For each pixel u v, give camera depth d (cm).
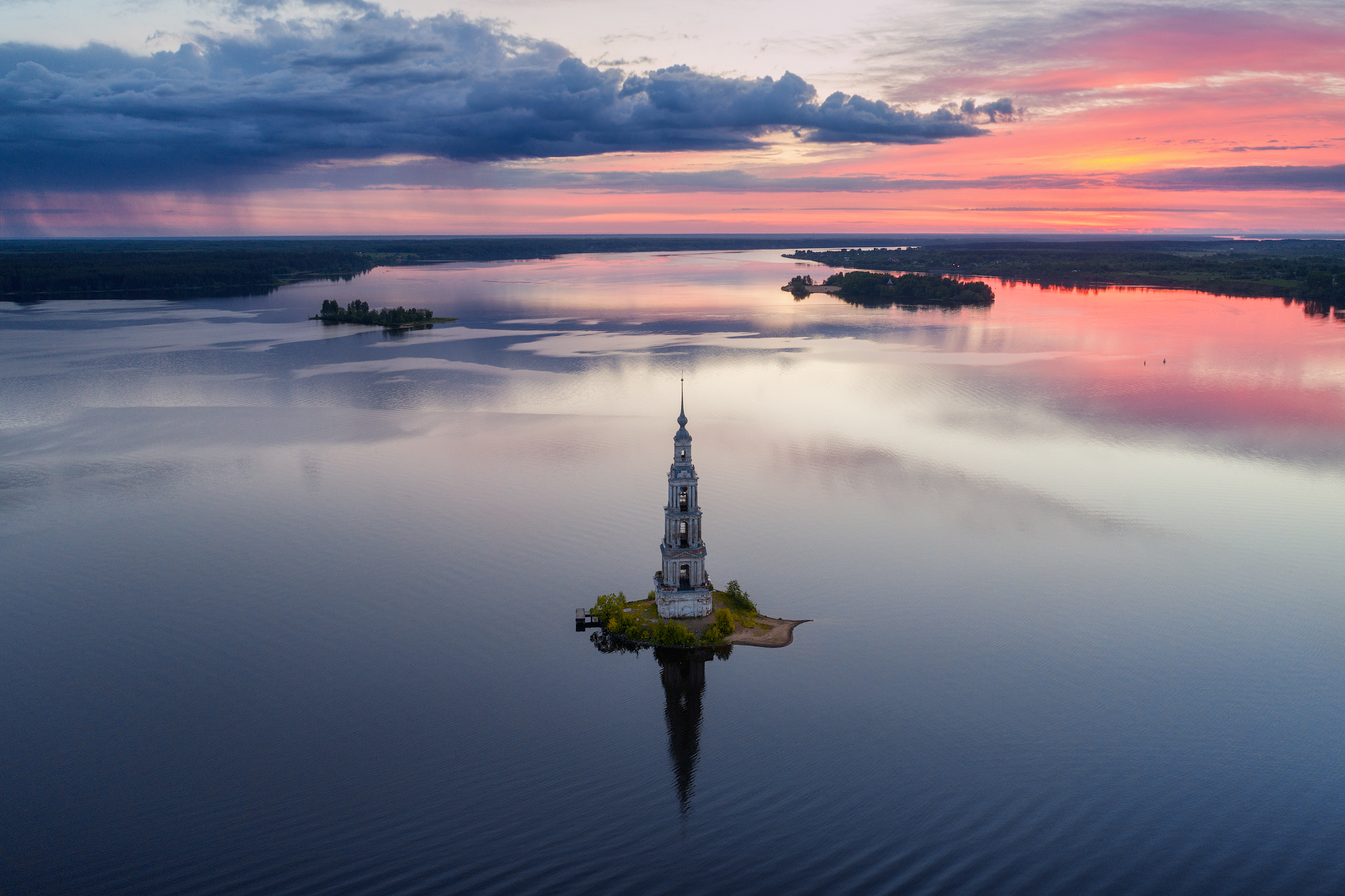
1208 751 9688
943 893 7544
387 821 8619
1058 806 8744
